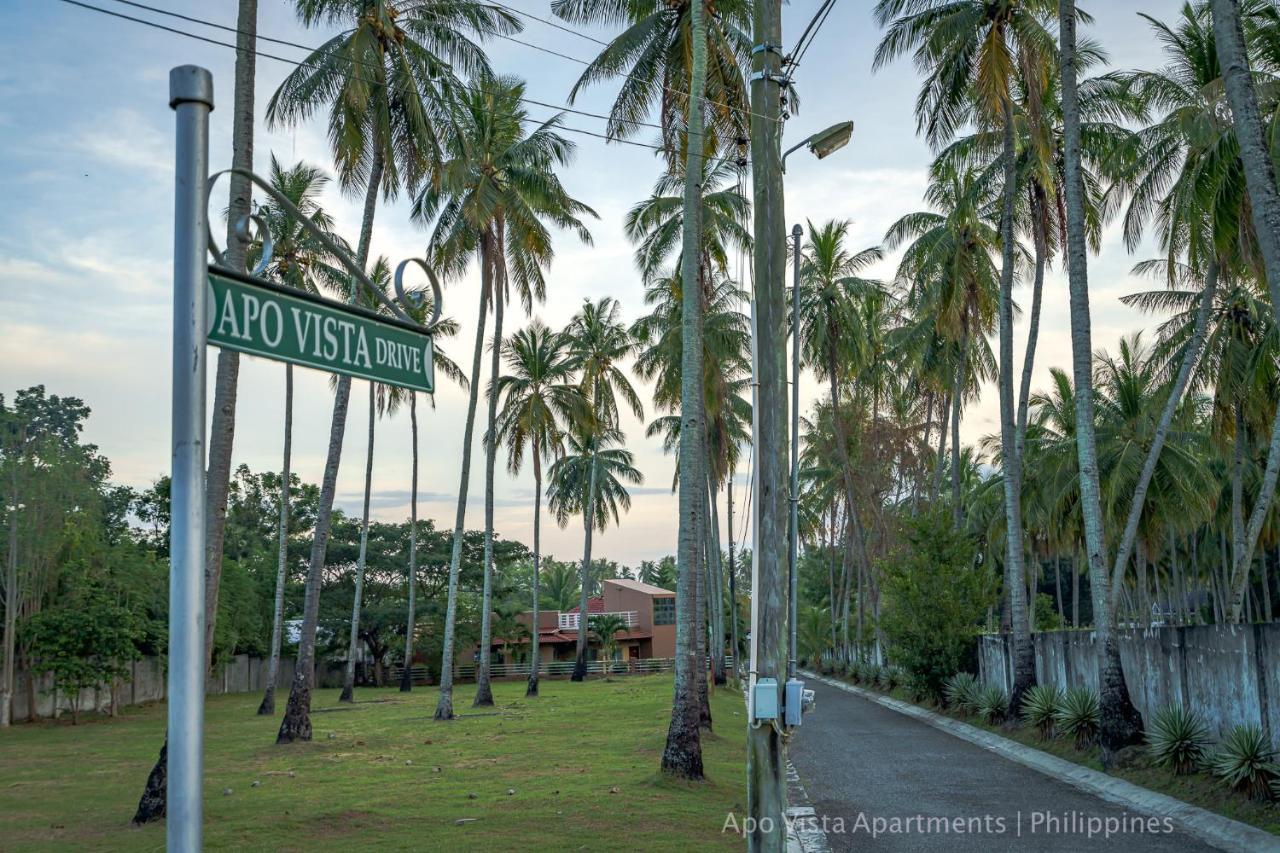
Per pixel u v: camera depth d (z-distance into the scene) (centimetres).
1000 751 2177
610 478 6494
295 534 6975
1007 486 2572
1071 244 1956
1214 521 4441
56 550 3978
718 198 3114
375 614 6462
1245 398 2956
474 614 6800
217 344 352
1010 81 2602
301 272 3825
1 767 2267
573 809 1370
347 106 2353
